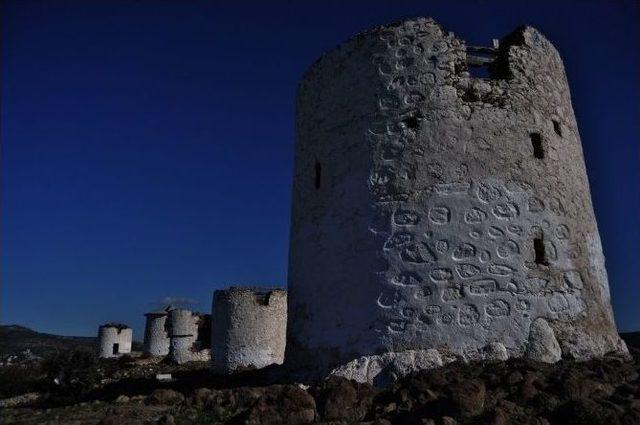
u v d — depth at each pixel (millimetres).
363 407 9352
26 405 17109
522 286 11789
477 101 12961
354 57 14102
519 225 12211
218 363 29844
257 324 29812
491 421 7836
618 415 7793
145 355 46188
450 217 12117
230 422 9125
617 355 11891
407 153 12734
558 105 14133
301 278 14008
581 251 12945
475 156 12508
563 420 8141
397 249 12219
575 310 12133
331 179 13789
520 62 13586
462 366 10727
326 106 14453
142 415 9969
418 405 9070
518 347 11359
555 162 13266
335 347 12562
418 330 11594
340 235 13172
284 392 9188
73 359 18500
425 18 13539
